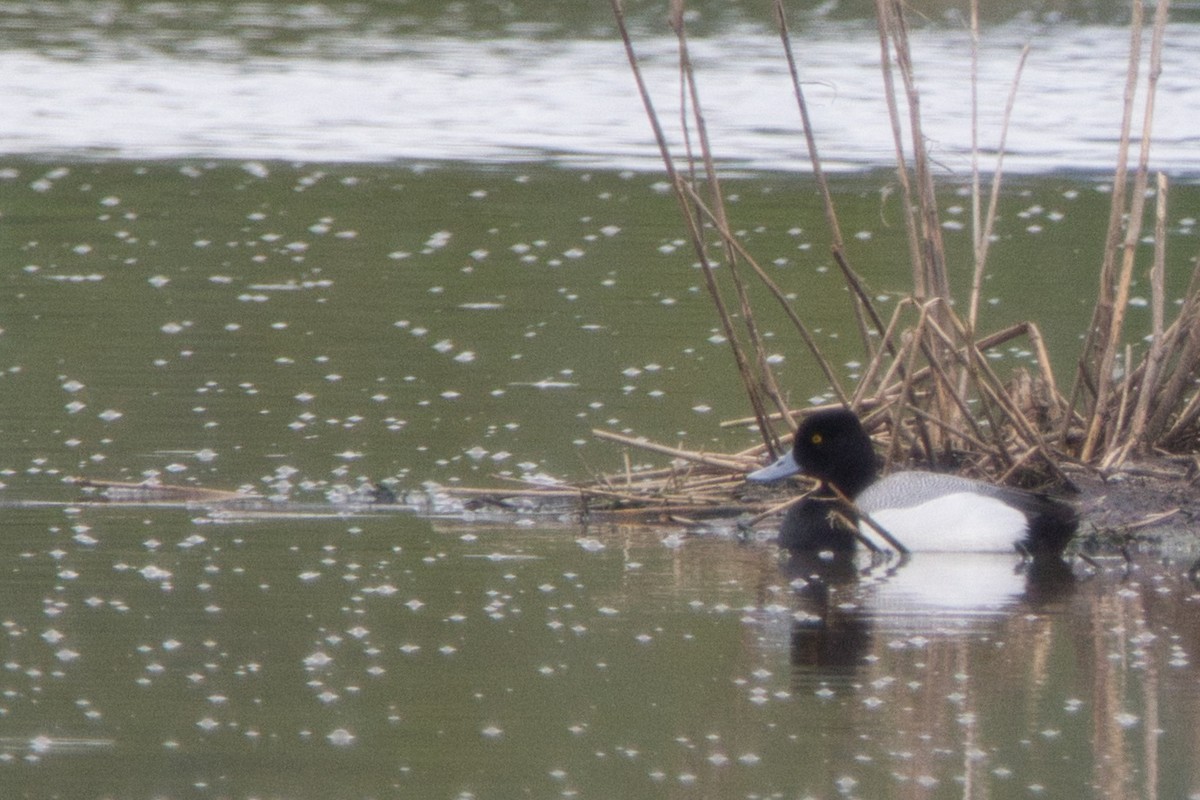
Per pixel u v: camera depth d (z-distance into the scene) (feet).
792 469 43.32
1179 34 131.13
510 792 27.84
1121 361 58.08
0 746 29.17
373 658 33.63
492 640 34.88
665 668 33.58
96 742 29.40
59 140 98.78
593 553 41.42
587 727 30.53
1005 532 42.29
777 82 115.65
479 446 48.88
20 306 64.08
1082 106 106.73
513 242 76.89
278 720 30.50
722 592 38.70
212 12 149.69
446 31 140.05
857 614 37.24
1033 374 56.03
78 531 41.32
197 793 27.53
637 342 60.75
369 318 63.52
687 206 44.50
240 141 99.91
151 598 36.70
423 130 103.65
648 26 140.56
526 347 59.77
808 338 44.98
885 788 28.32
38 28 138.62
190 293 66.90
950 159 92.73
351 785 27.96
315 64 124.98
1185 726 31.01
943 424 44.80
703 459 45.83
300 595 37.27
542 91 114.62
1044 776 28.89
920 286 46.11
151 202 84.12
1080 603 38.42
